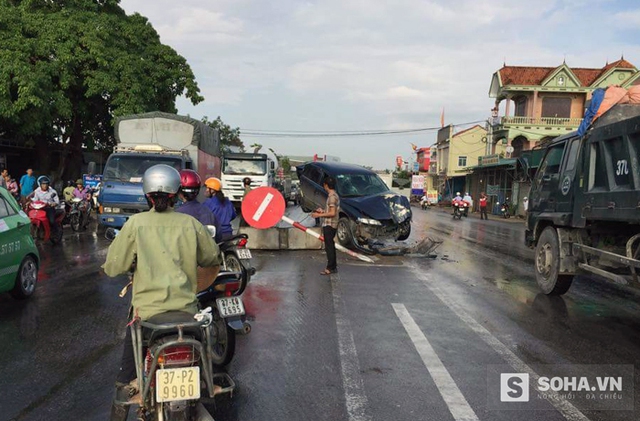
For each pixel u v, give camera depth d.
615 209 6.26
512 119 38.97
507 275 9.87
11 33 20.39
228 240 7.09
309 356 5.11
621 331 6.18
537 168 9.23
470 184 46.62
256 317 6.49
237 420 3.78
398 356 5.16
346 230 12.55
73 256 10.77
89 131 26.09
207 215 5.60
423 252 12.27
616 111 6.82
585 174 7.11
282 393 4.25
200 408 3.28
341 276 9.30
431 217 30.42
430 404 4.09
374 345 5.47
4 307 6.78
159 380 2.95
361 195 14.05
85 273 8.99
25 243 7.13
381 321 6.40
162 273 3.21
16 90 20.42
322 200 15.09
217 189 7.68
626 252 6.23
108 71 22.38
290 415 3.87
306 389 4.34
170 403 3.00
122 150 14.82
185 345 3.01
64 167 25.44
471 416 3.90
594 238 7.38
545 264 8.13
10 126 21.27
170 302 3.19
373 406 4.04
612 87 6.86
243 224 16.70
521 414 3.95
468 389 4.39
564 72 38.38
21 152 27.64
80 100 23.61
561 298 7.95
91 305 6.90
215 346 4.80
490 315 6.79
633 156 5.97
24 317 6.31
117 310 6.66
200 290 4.17
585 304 7.55
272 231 12.32
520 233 20.11
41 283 8.19
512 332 6.05
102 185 13.17
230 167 23.72
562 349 5.47
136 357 3.18
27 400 4.05
